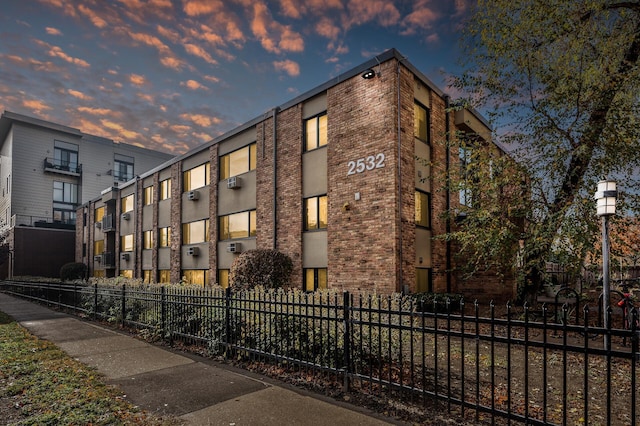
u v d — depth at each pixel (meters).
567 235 8.88
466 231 11.18
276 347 5.97
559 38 9.74
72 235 37.97
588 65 9.59
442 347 7.24
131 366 6.27
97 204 34.28
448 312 3.96
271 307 6.50
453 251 14.49
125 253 28.47
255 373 5.82
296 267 14.77
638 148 8.54
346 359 4.88
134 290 10.18
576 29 9.60
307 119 15.30
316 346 5.67
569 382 5.33
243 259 14.75
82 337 8.84
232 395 4.85
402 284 11.82
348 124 13.38
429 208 14.11
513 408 4.34
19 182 36.25
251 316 6.42
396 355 6.18
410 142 12.87
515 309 11.65
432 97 14.58
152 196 26.25
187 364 6.39
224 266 19.02
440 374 5.57
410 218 12.50
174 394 4.90
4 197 39.22
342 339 5.43
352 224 12.88
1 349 7.37
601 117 9.20
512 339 3.50
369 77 12.79
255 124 17.48
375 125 12.59
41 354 7.02
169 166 24.27
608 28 9.98
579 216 8.88
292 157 15.48
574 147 9.34
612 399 4.69
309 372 5.57
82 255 36.16
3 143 41.44
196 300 7.59
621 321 9.57
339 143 13.60
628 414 4.23
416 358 6.38
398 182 12.05
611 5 9.80
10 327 10.12
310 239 14.49
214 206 19.78
